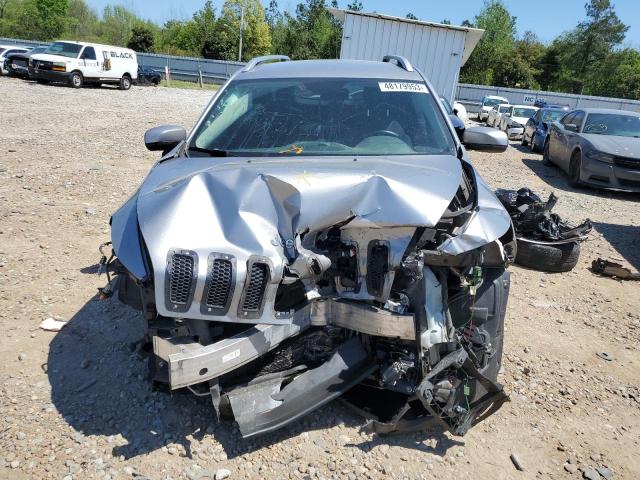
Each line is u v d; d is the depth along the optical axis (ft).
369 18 45.62
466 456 9.73
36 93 67.56
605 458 10.03
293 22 221.25
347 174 9.75
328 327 9.87
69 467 8.93
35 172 27.32
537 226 19.72
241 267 8.45
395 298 9.36
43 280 15.56
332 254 9.37
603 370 13.11
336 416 10.39
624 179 33.45
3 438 9.48
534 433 10.57
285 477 8.97
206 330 8.86
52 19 227.40
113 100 67.26
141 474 8.86
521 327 15.01
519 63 209.46
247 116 12.68
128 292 10.80
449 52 45.80
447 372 9.41
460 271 9.62
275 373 9.63
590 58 217.77
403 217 8.84
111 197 24.06
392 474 9.15
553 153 42.39
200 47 206.69
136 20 254.88
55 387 10.96
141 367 11.59
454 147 12.36
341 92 13.30
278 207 9.29
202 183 9.54
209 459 9.25
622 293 18.21
